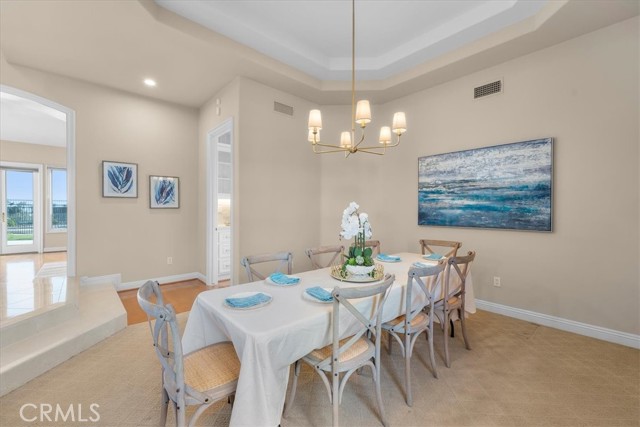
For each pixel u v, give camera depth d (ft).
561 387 6.56
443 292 7.89
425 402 6.08
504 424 5.47
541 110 9.82
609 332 8.69
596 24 8.52
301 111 13.89
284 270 13.17
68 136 12.03
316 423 5.49
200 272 15.55
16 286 10.99
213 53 10.07
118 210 13.30
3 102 13.99
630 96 8.29
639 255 8.23
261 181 12.43
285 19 9.66
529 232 10.17
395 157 14.10
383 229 14.46
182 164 15.19
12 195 21.94
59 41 9.31
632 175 8.30
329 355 5.25
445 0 8.91
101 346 8.31
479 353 8.09
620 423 5.49
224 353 5.27
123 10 7.84
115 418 5.55
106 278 13.02
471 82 11.55
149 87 12.95
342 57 12.19
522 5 8.50
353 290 4.75
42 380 6.70
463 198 11.69
